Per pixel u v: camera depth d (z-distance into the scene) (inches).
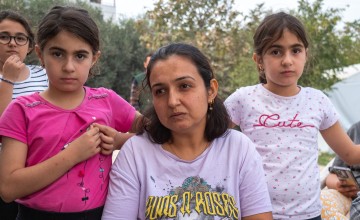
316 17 326.3
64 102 79.0
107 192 79.0
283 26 92.0
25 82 114.0
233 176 76.0
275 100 96.4
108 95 86.5
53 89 79.0
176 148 78.6
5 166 73.0
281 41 92.7
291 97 96.2
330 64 332.2
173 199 73.0
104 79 552.1
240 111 99.8
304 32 94.1
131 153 78.2
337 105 418.9
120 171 76.9
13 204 96.6
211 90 77.9
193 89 73.4
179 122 73.0
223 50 320.5
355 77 419.5
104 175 79.3
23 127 74.9
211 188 74.5
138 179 76.2
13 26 115.8
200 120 75.3
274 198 92.0
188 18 324.2
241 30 336.5
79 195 74.7
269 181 91.9
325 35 324.8
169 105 72.3
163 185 74.5
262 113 96.0
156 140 78.5
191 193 73.7
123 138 86.0
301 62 94.7
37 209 74.9
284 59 92.7
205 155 77.2
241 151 78.0
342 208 118.3
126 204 74.5
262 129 95.2
